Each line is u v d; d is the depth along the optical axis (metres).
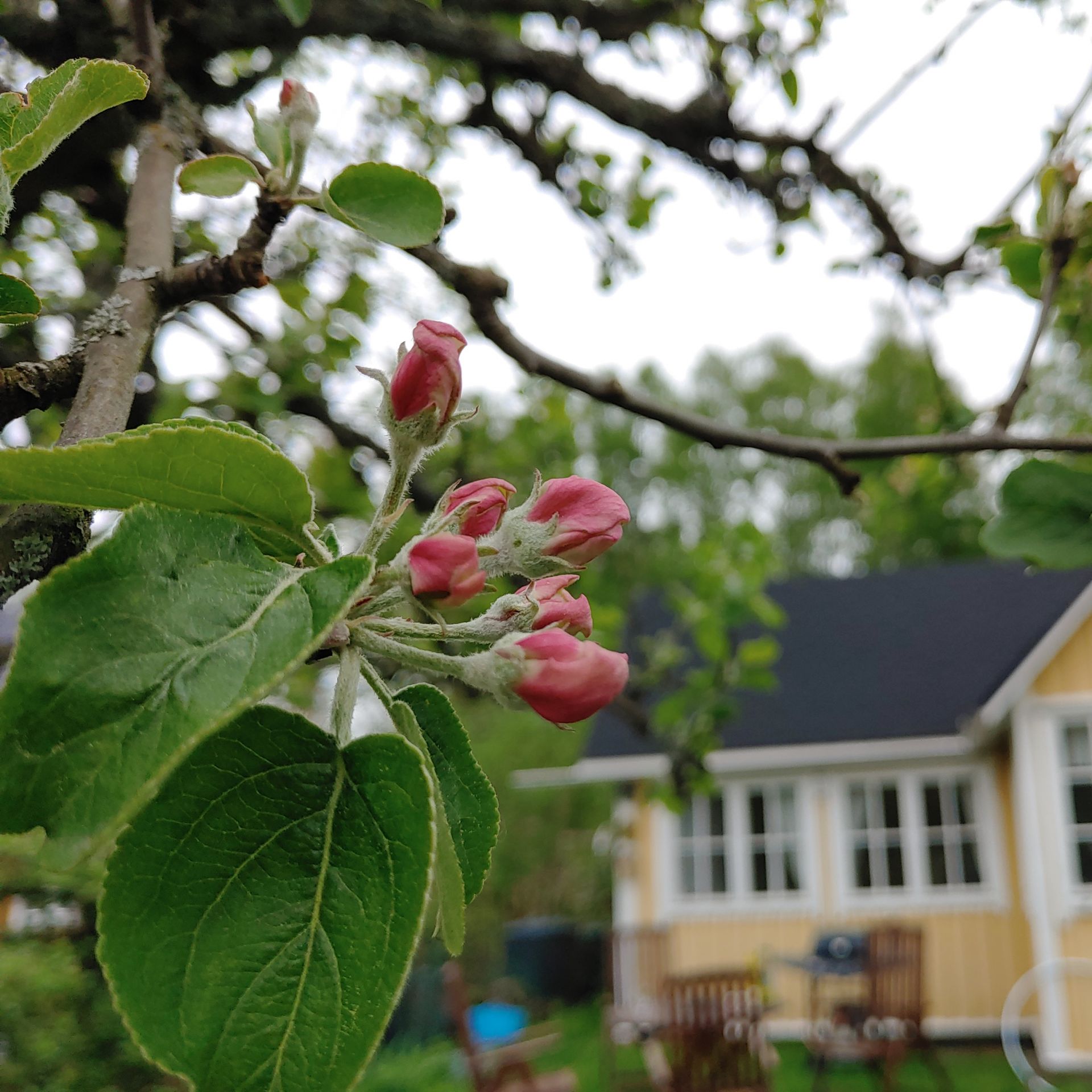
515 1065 8.66
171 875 0.75
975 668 14.43
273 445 0.87
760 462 38.44
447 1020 14.12
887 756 13.09
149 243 1.26
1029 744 12.01
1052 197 2.23
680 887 13.76
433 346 1.01
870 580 17.05
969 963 12.83
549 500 1.11
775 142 4.25
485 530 1.04
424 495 4.68
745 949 13.37
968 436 2.22
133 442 0.72
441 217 1.23
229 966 0.73
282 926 0.75
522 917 20.83
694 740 6.57
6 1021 3.14
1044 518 1.71
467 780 1.02
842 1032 11.16
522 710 0.97
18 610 0.87
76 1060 3.21
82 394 1.07
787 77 4.20
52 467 0.73
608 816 20.89
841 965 11.16
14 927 3.26
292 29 2.83
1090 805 11.80
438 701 1.02
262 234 1.25
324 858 0.77
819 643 15.70
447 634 0.93
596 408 36.06
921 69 3.55
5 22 2.35
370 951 0.74
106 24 2.35
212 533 0.76
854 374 38.78
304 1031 0.73
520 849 20.47
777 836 13.68
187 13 2.59
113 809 0.61
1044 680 12.12
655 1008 10.35
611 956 11.04
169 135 1.41
